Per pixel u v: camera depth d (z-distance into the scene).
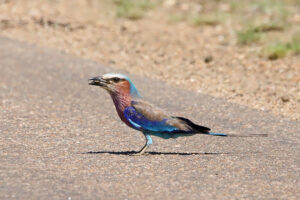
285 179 12.16
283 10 33.56
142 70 23.66
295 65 24.02
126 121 13.33
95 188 11.38
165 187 11.52
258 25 29.86
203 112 17.94
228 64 24.55
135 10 34.25
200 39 28.95
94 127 16.16
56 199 10.78
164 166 12.83
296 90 20.69
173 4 36.59
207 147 14.48
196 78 22.45
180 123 13.17
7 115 17.11
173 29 31.14
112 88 13.20
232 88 21.06
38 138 14.93
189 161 13.24
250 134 15.65
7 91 20.03
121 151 14.02
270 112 18.16
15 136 15.03
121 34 29.86
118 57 25.67
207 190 11.43
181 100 19.27
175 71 23.53
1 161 12.91
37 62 24.22
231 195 11.20
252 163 13.18
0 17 32.69
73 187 11.40
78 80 21.66
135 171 12.44
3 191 11.09
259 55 25.67
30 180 11.73
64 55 25.67
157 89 20.61
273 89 20.86
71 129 15.90
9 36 28.98
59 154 13.59
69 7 35.53
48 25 31.30
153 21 32.81
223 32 30.19
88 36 29.39
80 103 18.75
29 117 16.98
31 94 19.72
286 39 27.88
